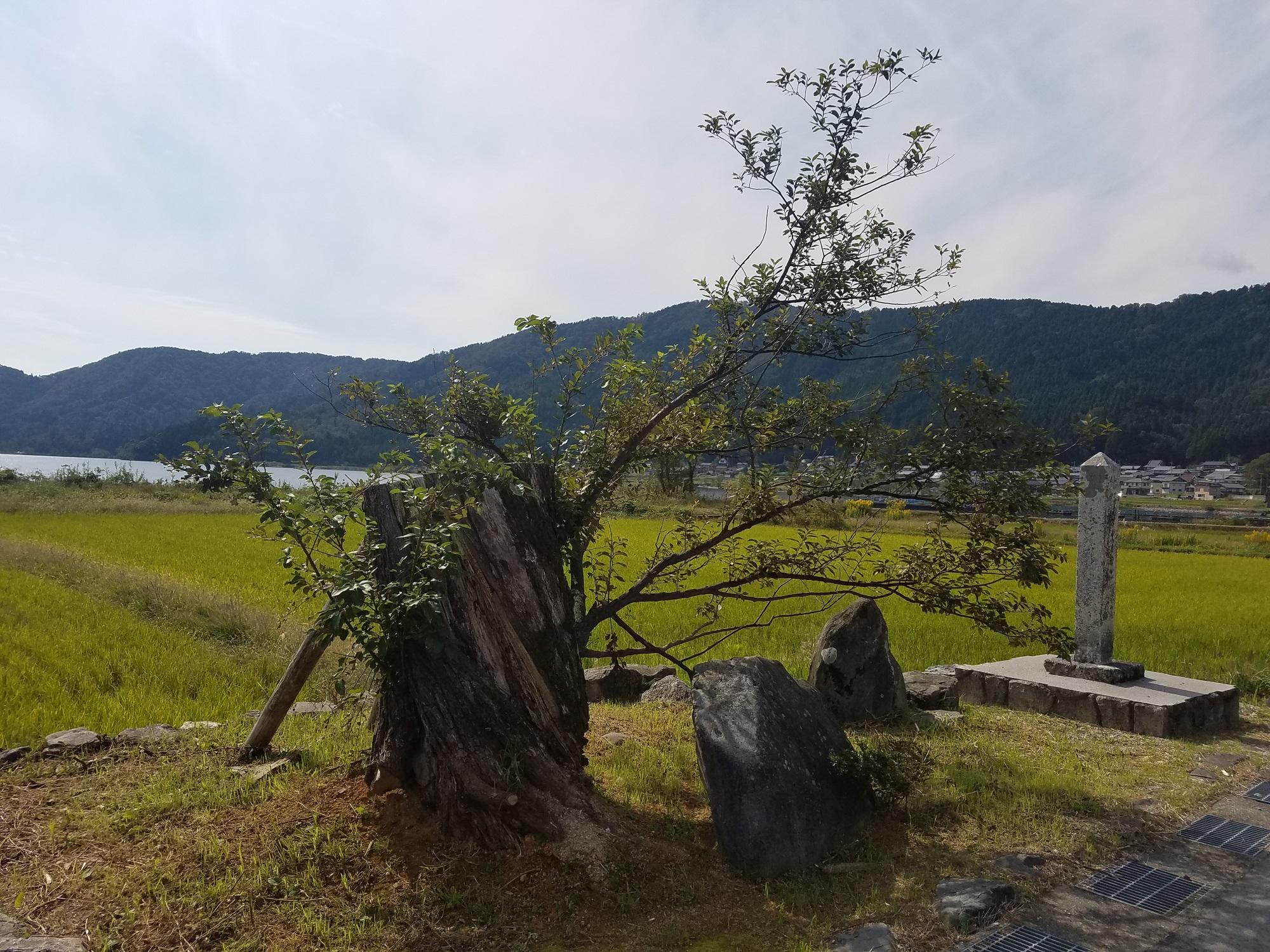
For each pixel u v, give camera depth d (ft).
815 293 17.74
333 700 24.31
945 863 15.15
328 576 13.91
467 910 12.42
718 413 19.34
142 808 15.15
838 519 23.39
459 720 14.12
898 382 18.81
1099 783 19.98
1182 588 63.21
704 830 16.20
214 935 11.55
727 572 21.65
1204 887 14.57
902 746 18.60
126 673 28.71
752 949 12.03
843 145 17.39
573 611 17.31
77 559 57.36
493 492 15.66
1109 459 27.76
